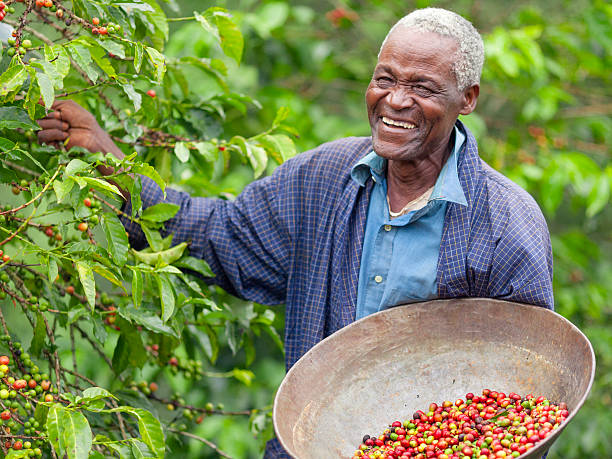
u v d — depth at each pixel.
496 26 6.77
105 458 3.05
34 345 3.05
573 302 6.59
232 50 3.51
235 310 3.72
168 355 3.62
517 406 2.79
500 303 2.89
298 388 2.81
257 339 6.86
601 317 7.10
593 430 6.59
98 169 3.08
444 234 2.95
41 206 4.19
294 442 2.67
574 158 5.83
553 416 2.62
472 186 2.94
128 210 3.18
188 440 5.61
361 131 6.18
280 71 6.74
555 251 6.57
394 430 2.83
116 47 2.81
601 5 6.25
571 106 7.56
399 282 2.98
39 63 2.60
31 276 3.47
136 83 4.19
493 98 7.30
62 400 2.81
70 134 3.11
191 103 3.73
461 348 2.95
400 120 2.81
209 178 3.79
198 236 3.29
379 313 2.96
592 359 2.53
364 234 3.08
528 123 6.82
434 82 2.77
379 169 3.07
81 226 2.86
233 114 5.72
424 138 2.83
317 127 6.13
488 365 2.90
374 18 6.98
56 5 2.88
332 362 2.90
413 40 2.77
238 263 3.29
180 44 5.60
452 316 2.96
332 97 7.59
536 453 2.37
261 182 3.30
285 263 3.25
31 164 3.36
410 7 6.86
